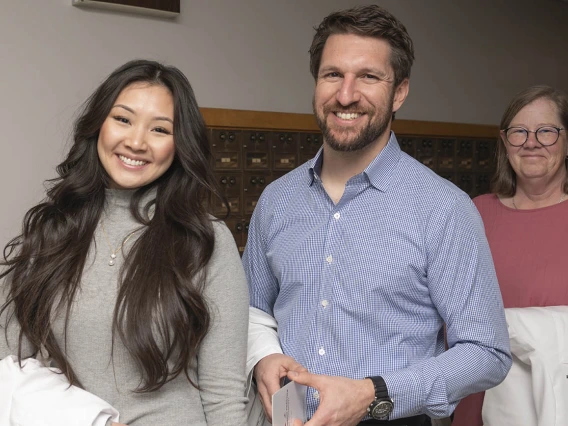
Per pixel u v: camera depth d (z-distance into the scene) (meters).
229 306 1.42
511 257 2.37
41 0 3.37
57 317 1.37
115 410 1.30
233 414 1.39
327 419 1.45
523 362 2.11
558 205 2.36
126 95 1.43
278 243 1.80
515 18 5.52
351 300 1.64
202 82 3.91
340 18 1.67
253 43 4.12
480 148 5.02
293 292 1.75
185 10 3.84
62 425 1.26
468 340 1.60
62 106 3.46
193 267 1.40
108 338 1.36
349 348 1.64
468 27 5.19
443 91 5.04
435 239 1.61
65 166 1.53
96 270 1.41
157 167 1.45
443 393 1.54
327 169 1.77
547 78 5.78
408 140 4.64
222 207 3.85
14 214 3.36
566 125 2.34
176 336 1.35
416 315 1.66
